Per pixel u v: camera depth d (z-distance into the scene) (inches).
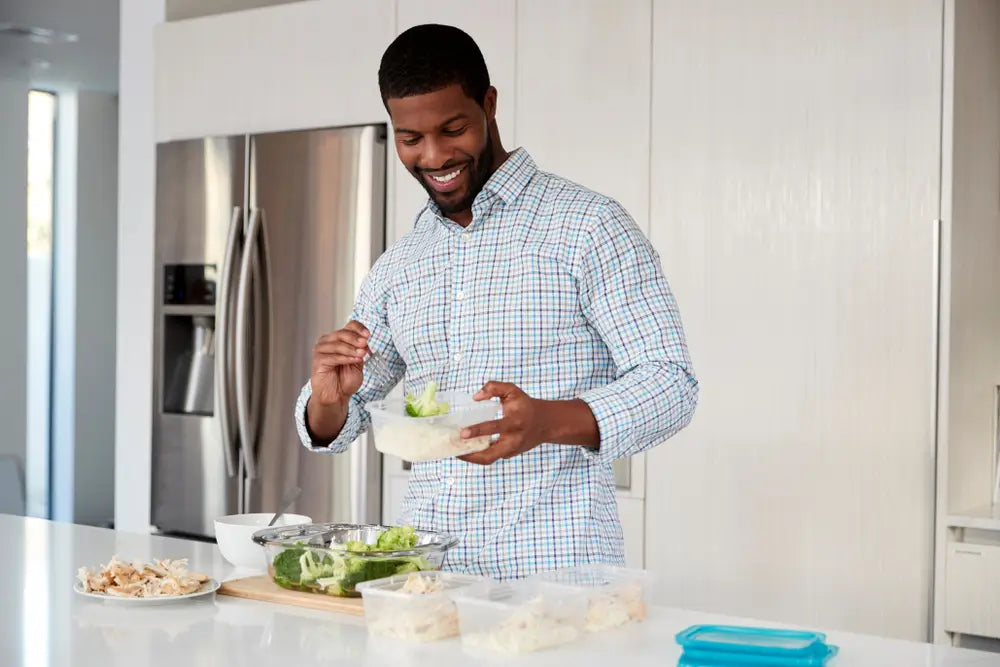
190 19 156.2
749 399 114.0
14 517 98.0
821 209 110.2
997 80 116.0
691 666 50.4
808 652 49.8
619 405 61.6
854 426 108.4
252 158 144.2
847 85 109.0
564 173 125.0
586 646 54.6
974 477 110.0
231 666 52.2
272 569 66.5
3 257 245.0
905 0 105.9
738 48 114.7
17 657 54.1
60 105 262.5
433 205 72.3
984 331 112.7
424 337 73.3
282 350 140.9
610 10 122.0
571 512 68.4
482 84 66.3
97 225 266.7
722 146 115.6
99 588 66.5
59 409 264.1
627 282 67.7
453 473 70.0
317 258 138.9
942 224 104.0
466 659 52.6
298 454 139.9
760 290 113.5
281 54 144.6
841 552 109.1
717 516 115.7
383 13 136.7
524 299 69.5
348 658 53.2
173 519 151.3
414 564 63.3
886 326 106.8
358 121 138.6
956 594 102.7
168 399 152.9
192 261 149.4
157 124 155.4
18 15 195.0
